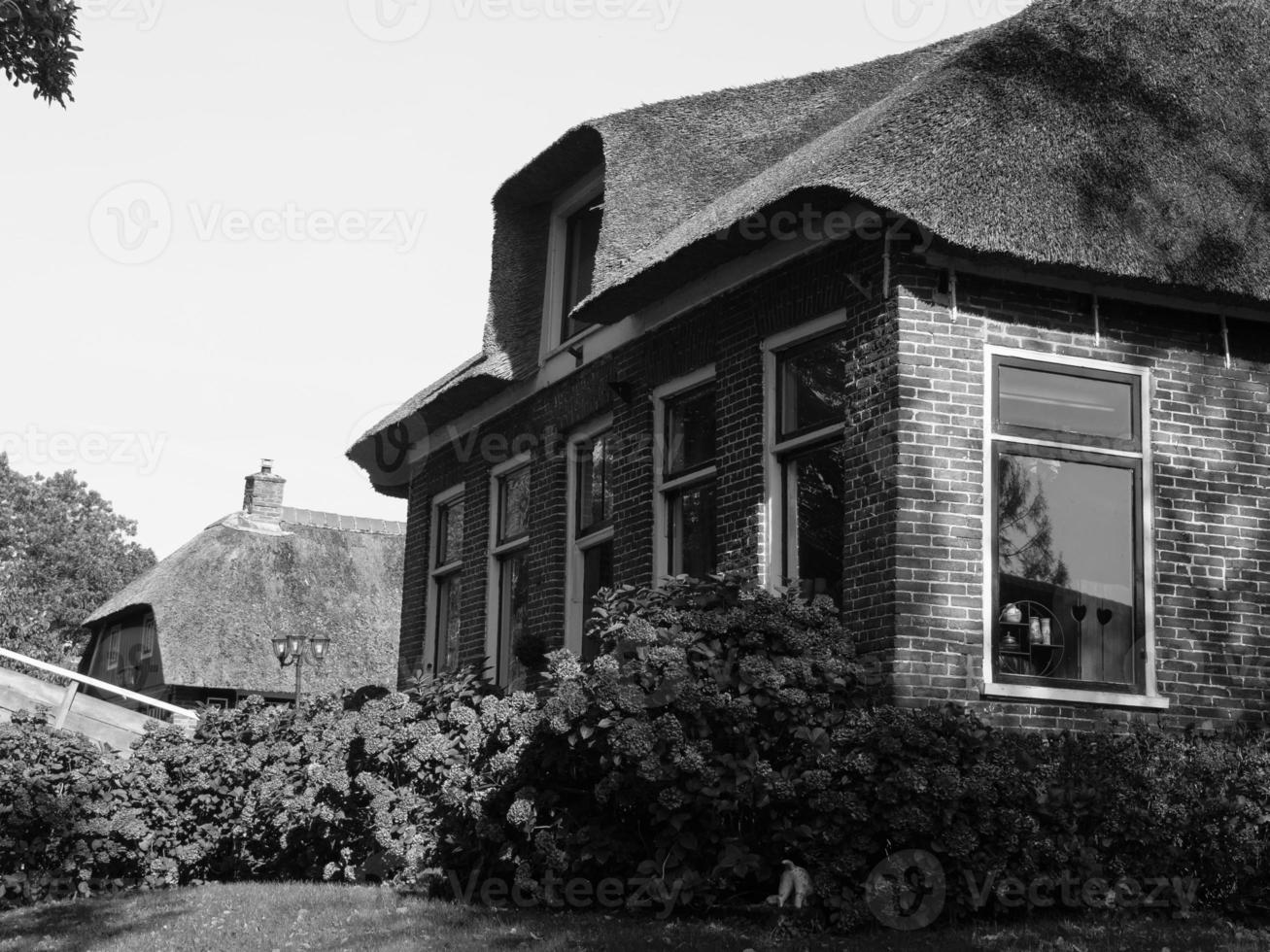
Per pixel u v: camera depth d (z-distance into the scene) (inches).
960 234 303.0
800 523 351.6
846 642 307.0
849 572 322.3
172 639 1146.0
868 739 276.1
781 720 290.0
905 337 315.9
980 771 270.5
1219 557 341.7
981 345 323.3
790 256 350.9
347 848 389.1
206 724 451.8
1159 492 338.0
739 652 302.4
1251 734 324.2
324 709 431.5
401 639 600.1
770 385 362.3
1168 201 332.2
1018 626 318.0
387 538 1339.8
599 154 473.4
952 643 309.0
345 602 1248.2
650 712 291.3
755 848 290.5
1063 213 317.1
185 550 1259.2
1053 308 332.2
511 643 509.0
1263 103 361.7
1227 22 367.6
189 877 425.1
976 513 316.2
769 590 322.7
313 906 327.9
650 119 450.9
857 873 271.0
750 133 459.8
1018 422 326.6
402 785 378.0
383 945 270.7
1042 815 275.6
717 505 376.2
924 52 469.1
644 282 389.1
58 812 399.2
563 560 472.4
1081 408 334.3
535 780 317.1
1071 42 343.9
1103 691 323.3
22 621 1839.3
